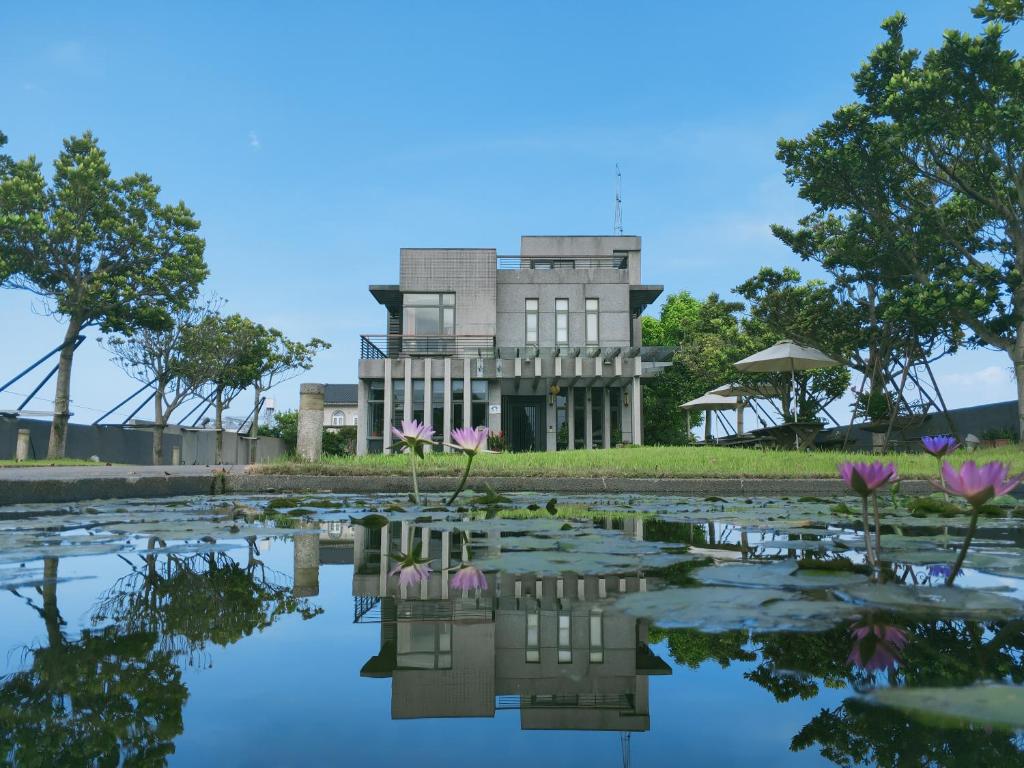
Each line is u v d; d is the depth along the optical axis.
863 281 15.51
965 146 12.63
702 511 3.49
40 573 1.59
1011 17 11.01
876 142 12.87
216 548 2.06
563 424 19.45
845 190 14.00
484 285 19.23
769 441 15.36
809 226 16.80
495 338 19.03
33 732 0.63
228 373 24.80
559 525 2.66
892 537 2.24
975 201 13.70
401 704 0.75
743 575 1.45
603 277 20.14
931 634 0.96
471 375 17.52
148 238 18.97
